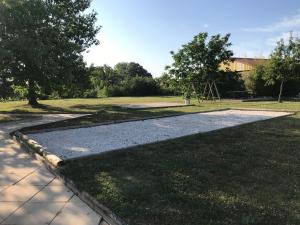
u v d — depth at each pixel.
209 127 13.48
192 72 28.83
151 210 4.95
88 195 5.56
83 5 25.91
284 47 30.25
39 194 5.78
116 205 5.15
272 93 39.12
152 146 9.33
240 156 8.13
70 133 12.20
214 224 4.48
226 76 29.78
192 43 28.45
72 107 24.92
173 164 7.43
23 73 16.25
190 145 9.44
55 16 19.14
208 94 30.45
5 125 14.15
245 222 4.54
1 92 16.75
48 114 18.89
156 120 16.05
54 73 17.42
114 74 72.88
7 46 14.83
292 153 8.40
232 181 6.26
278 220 4.61
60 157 8.47
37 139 11.02
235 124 14.29
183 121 15.56
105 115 18.19
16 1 15.57
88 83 26.28
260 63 40.97
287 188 5.86
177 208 5.02
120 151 8.73
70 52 20.69
